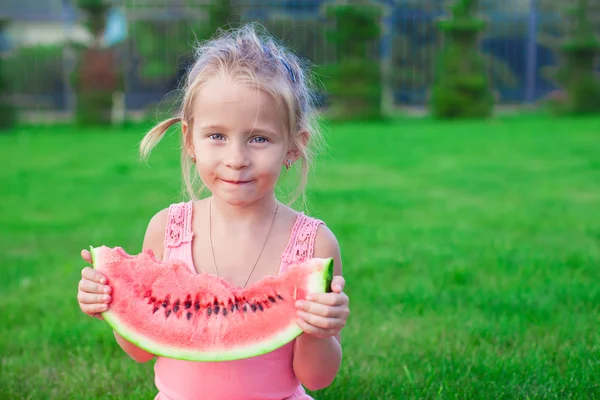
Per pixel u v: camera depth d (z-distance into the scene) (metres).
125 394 3.53
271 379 2.66
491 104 20.58
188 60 3.39
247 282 2.72
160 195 9.10
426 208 8.13
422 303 4.66
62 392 3.56
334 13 20.17
